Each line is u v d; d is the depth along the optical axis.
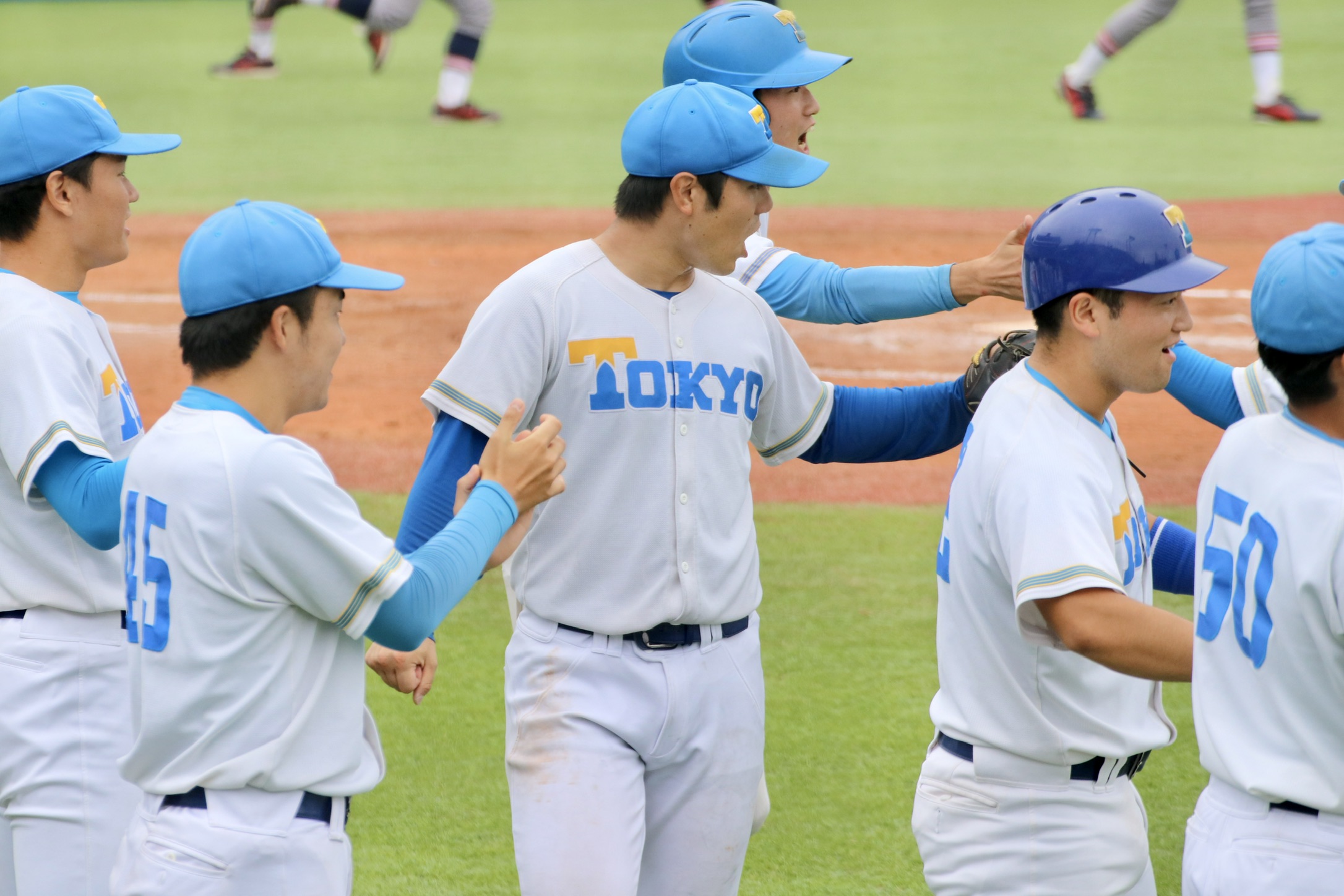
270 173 54.31
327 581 9.22
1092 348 9.89
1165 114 61.00
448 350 36.47
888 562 24.19
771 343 12.48
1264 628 8.89
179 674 9.26
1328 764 8.77
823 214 45.81
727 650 11.94
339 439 31.05
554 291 11.57
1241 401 12.82
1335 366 8.77
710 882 12.16
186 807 9.35
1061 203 10.00
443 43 89.06
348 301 39.91
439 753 18.25
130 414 12.58
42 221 12.19
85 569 11.84
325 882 9.52
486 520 10.09
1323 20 82.12
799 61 13.76
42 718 11.77
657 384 11.54
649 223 11.62
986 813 10.38
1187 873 9.55
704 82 12.76
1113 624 9.33
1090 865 10.25
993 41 82.88
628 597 11.50
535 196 49.66
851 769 17.59
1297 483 8.83
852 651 20.75
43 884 11.84
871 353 35.22
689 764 11.86
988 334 36.56
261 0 75.31
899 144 56.94
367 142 59.69
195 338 9.57
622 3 107.44
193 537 9.12
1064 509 9.52
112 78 77.00
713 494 11.73
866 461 13.40
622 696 11.53
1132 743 10.27
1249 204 45.12
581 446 11.56
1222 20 86.56
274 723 9.30
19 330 11.44
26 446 11.14
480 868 15.53
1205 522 9.48
